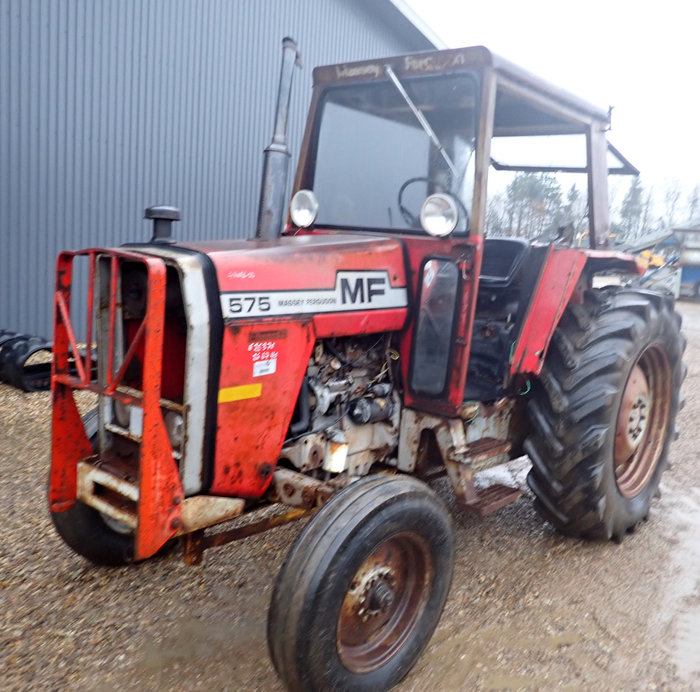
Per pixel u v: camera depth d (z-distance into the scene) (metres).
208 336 2.21
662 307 3.77
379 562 2.38
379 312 2.80
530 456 3.49
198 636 2.63
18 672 2.35
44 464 4.20
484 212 2.78
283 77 3.33
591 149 3.62
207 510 2.33
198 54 7.64
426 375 2.93
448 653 2.63
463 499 2.86
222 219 8.34
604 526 3.48
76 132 6.75
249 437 2.40
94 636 2.58
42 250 6.71
